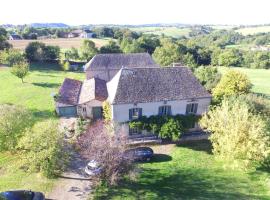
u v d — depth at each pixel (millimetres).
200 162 36562
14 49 103750
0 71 88562
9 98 62469
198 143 41625
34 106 56969
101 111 50562
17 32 182750
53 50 108062
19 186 29266
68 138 39719
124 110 40062
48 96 63875
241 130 31375
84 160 34688
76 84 62875
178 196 28906
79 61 110062
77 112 51719
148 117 41094
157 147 40312
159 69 43688
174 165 35625
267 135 33562
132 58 72875
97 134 33094
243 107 34562
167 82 42531
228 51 143875
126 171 30203
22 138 30641
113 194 28594
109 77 70812
